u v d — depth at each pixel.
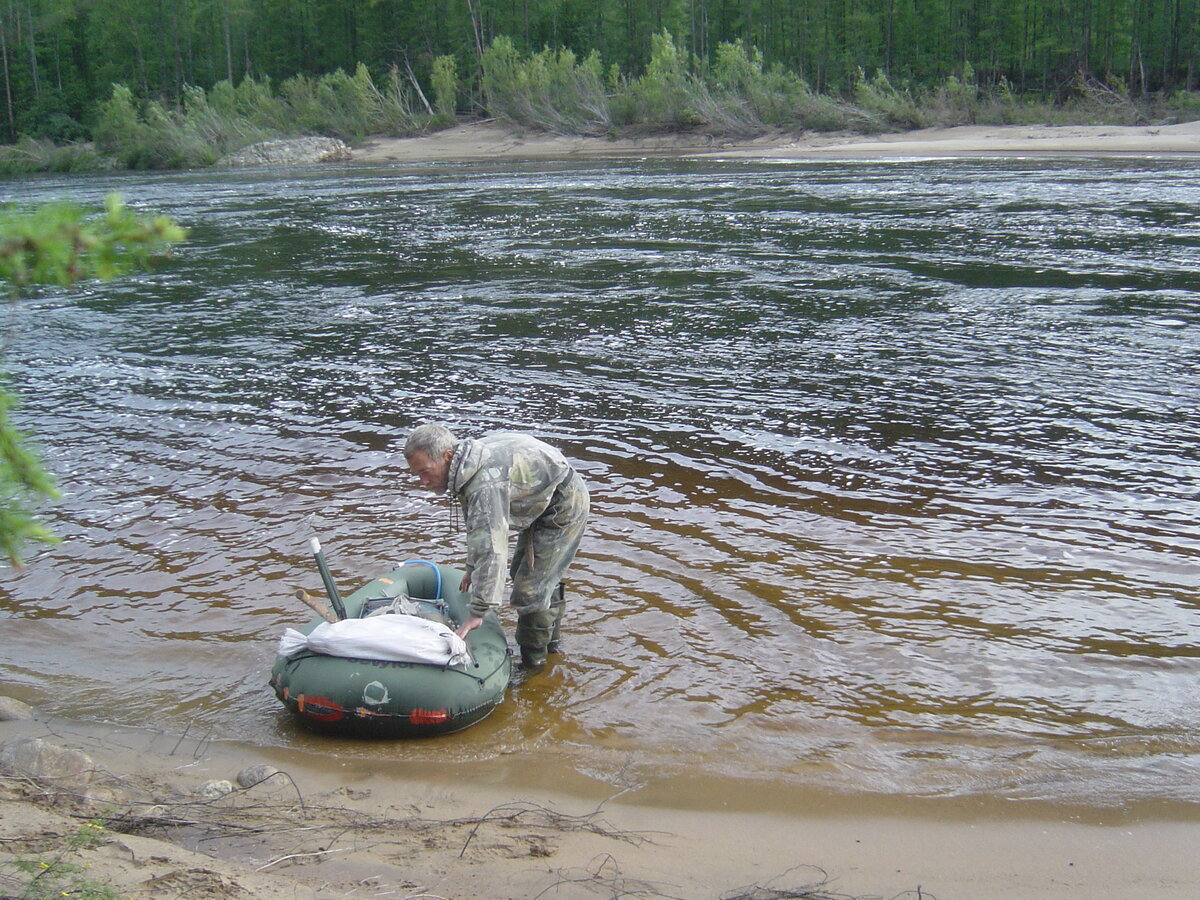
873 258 15.90
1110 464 7.22
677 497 6.85
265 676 4.81
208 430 8.55
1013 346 10.48
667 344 11.08
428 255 17.86
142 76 72.81
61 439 8.35
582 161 45.31
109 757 4.13
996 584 5.50
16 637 5.19
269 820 3.60
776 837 3.56
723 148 49.72
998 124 48.38
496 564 4.25
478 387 9.66
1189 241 16.33
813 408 8.70
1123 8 60.16
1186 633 4.95
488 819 3.65
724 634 5.05
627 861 3.39
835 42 68.62
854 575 5.65
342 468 7.56
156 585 5.73
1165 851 3.46
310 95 63.38
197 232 22.08
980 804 3.75
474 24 69.94
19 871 2.95
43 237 1.99
